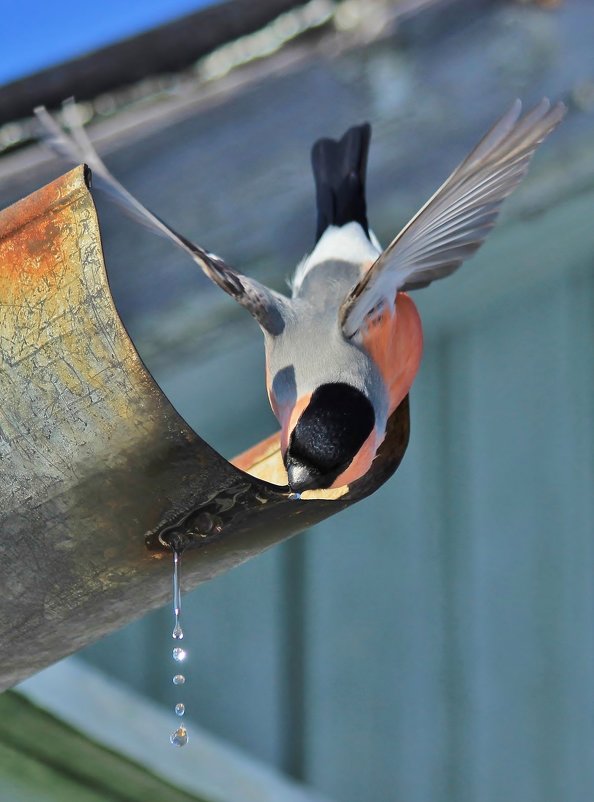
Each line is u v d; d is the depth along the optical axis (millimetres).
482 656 4215
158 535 3791
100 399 3771
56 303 3770
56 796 3951
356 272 3947
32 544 3793
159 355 4145
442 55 4195
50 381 3773
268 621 4191
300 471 3857
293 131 4164
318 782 4176
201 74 4168
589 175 4191
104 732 3961
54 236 3770
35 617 3812
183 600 4184
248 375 4168
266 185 4152
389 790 4184
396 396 3918
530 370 4262
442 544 4230
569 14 4207
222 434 4180
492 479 4246
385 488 4234
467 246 3877
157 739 3973
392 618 4211
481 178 3852
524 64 4195
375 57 4188
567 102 4195
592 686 4211
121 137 4152
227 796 3990
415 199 4168
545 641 4223
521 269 4230
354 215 3990
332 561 4215
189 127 4160
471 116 4180
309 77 4180
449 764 4195
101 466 3779
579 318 4262
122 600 3812
